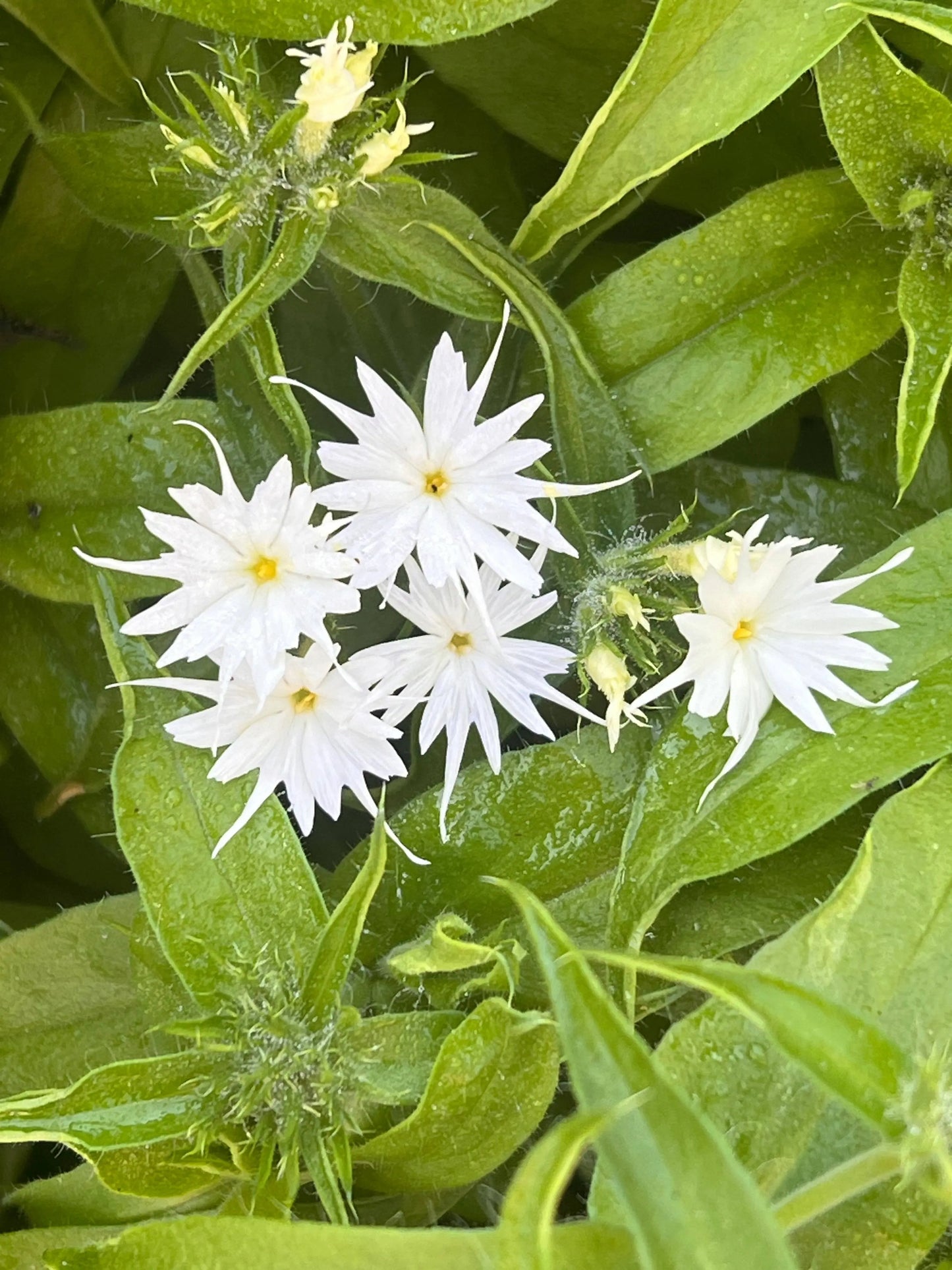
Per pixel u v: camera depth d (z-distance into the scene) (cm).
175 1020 11
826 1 11
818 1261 11
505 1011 10
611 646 11
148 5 11
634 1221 8
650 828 11
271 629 10
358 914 10
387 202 11
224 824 11
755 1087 11
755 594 11
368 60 11
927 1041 11
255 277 11
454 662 11
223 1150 11
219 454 10
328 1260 9
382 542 10
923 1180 9
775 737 11
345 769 11
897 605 11
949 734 11
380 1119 11
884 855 11
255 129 11
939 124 11
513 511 10
